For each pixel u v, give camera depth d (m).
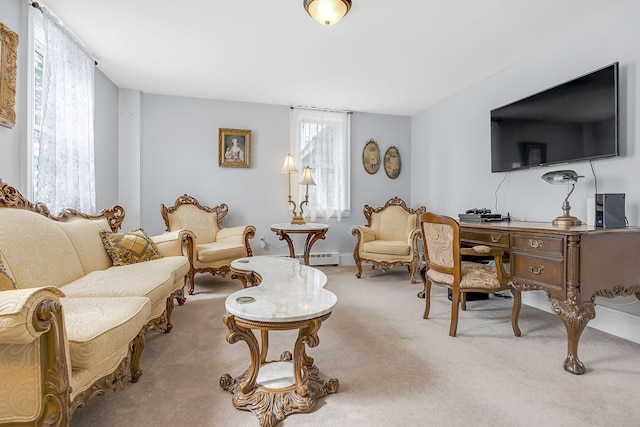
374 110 4.67
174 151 4.13
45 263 1.65
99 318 1.24
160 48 2.85
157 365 1.78
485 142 3.50
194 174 4.20
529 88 2.97
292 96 4.11
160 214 4.09
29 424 0.93
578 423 1.30
